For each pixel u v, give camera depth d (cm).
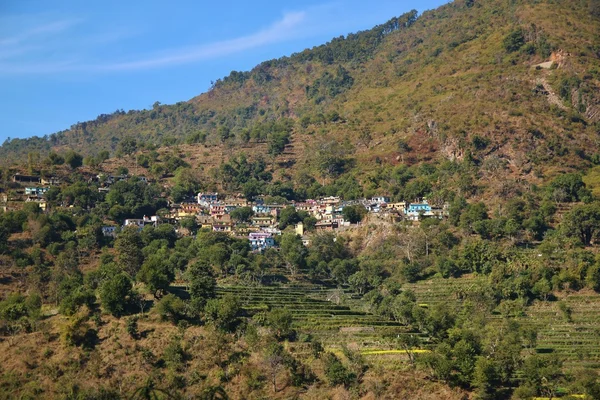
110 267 19350
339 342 16338
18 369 14762
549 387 13700
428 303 19412
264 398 13900
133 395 13675
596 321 17825
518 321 18012
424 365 14388
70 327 15412
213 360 14825
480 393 13725
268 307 18012
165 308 16338
